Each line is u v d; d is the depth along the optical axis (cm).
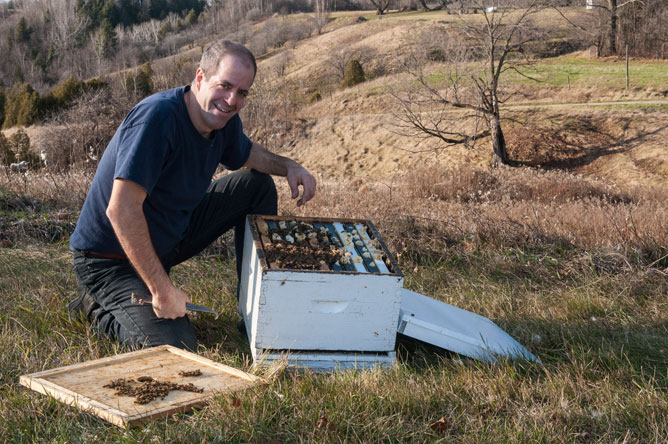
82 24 10694
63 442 205
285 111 3575
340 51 5291
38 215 575
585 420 243
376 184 1383
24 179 704
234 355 306
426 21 5659
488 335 325
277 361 276
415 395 252
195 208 351
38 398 237
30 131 3819
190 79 4388
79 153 1025
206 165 315
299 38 7950
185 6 13638
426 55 3278
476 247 569
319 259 298
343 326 287
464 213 656
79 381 241
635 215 670
